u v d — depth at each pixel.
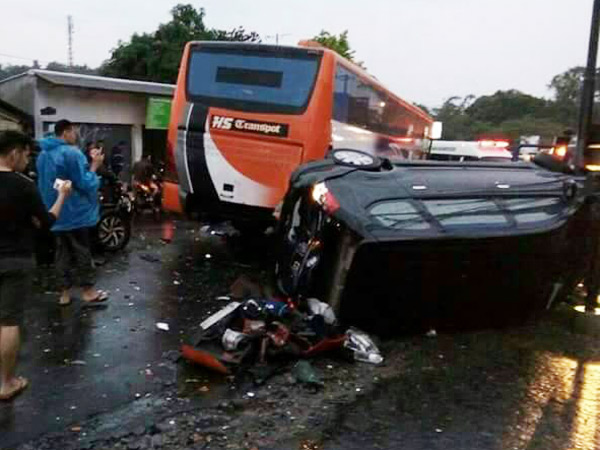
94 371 4.68
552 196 6.20
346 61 8.66
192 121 8.55
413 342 5.62
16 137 4.05
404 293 5.43
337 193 5.61
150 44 24.45
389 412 4.20
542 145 15.91
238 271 8.22
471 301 5.74
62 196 4.77
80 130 13.82
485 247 5.47
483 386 4.70
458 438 3.89
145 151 15.70
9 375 4.15
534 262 5.78
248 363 4.77
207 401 4.25
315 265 5.64
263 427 3.92
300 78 8.07
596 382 4.85
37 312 6.02
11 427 3.78
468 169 6.66
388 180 5.95
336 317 5.45
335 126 8.41
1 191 3.94
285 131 8.07
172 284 7.39
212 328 4.94
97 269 7.94
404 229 5.30
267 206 8.29
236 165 8.38
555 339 5.84
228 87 8.39
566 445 3.86
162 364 4.86
